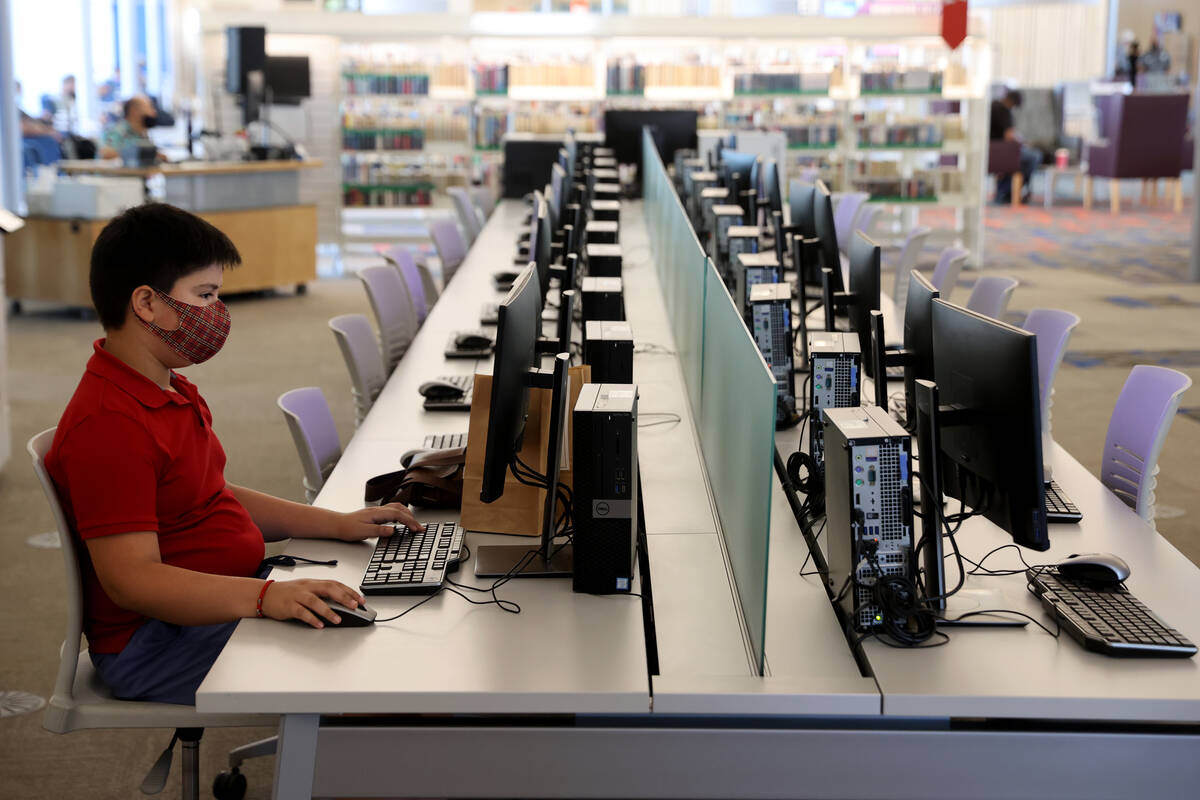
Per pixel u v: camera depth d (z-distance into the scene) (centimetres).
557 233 459
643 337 437
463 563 229
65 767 293
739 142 991
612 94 1091
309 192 1080
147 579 200
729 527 238
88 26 1484
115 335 210
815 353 256
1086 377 673
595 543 211
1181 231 1277
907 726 178
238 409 611
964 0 1030
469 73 1080
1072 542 243
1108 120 1489
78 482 202
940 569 207
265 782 288
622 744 177
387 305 473
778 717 179
